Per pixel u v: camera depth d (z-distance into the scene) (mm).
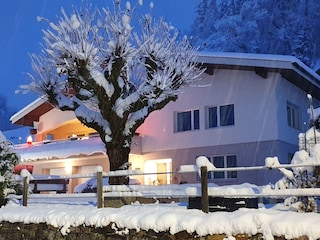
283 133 16078
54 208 9148
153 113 18891
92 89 11367
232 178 16500
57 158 19734
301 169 6629
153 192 7895
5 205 10805
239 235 5859
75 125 22359
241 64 15875
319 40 42344
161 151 18391
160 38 12797
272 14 44750
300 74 16016
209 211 6855
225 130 16891
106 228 7457
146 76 12625
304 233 5328
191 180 17422
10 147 11586
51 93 12203
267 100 16078
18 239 9055
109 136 11422
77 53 10602
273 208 7379
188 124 18031
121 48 11070
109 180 11305
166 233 6582
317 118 10453
